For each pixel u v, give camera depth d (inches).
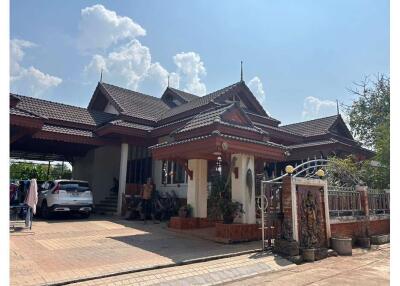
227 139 351.9
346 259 342.0
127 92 814.5
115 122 604.7
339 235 394.9
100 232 415.5
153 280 232.1
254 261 295.7
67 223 491.5
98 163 749.9
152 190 570.3
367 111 909.2
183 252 306.8
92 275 228.7
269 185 355.9
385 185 569.3
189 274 249.3
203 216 452.4
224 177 414.9
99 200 735.7
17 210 510.0
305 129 841.5
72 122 632.4
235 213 377.4
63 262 262.7
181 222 435.5
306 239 344.8
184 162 457.4
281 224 343.6
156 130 632.4
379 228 497.0
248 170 388.8
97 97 803.4
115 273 235.0
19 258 271.7
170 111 740.7
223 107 439.8
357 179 498.3
